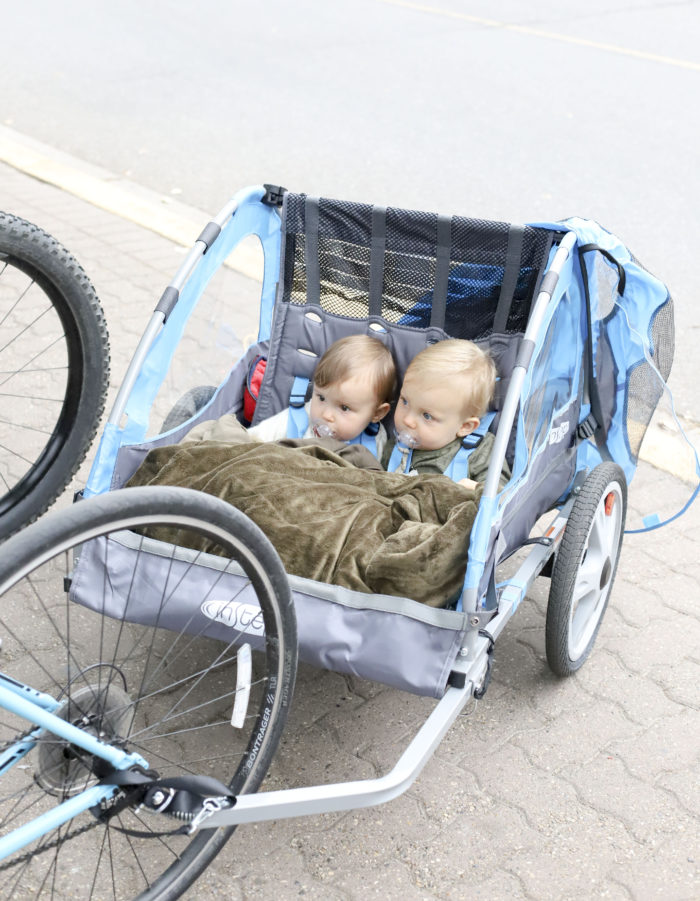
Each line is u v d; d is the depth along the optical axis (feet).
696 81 30.40
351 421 10.28
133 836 7.48
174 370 11.16
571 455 10.39
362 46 32.48
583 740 9.39
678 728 9.54
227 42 32.32
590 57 32.27
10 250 8.61
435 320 10.48
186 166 22.84
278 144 24.22
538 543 9.68
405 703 9.75
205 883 7.94
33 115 25.44
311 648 7.96
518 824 8.52
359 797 7.18
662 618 10.94
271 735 7.63
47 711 6.39
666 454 13.66
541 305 8.41
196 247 9.39
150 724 9.27
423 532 8.33
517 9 38.17
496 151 24.40
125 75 28.76
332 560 8.32
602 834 8.45
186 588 8.07
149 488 6.17
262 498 8.71
